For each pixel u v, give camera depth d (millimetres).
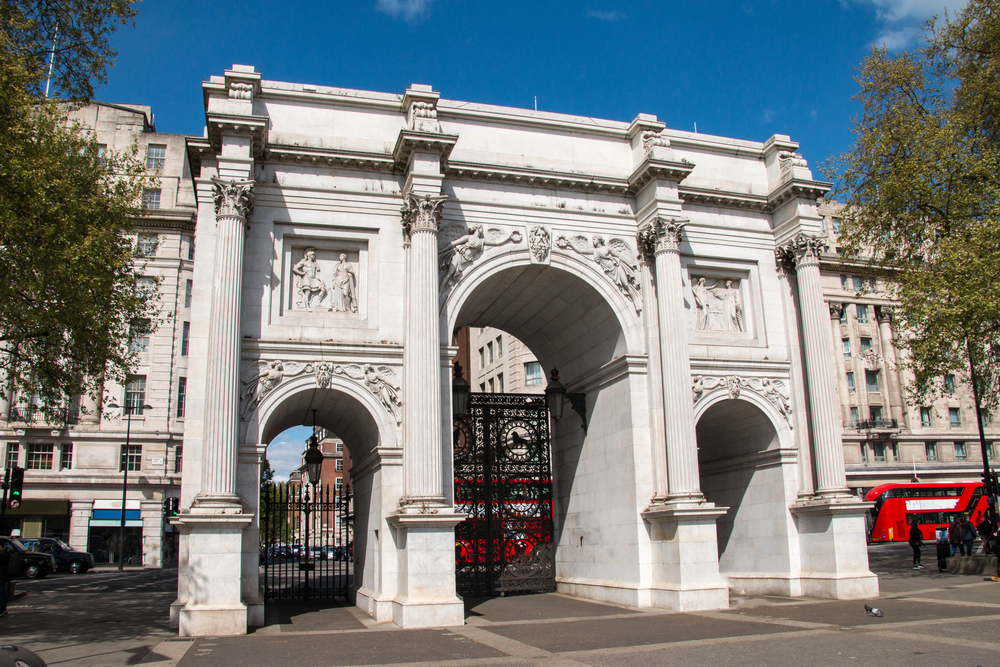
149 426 69125
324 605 31781
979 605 24469
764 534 33094
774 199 34312
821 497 30953
